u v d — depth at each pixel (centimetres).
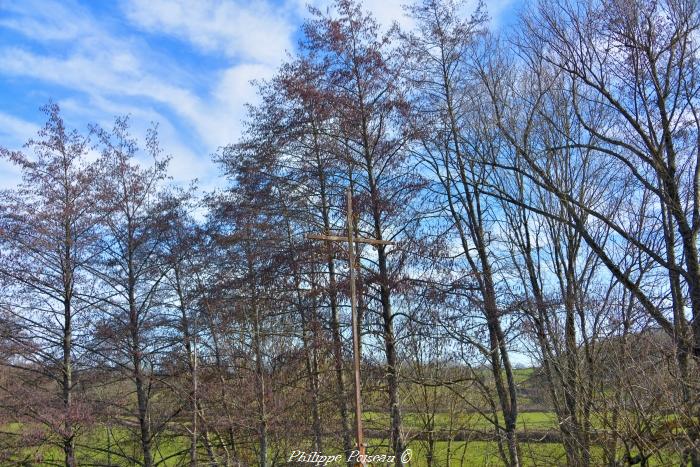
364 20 1958
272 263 1984
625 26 1565
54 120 2114
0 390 1905
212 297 2180
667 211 1694
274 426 2036
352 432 1961
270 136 2111
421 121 2127
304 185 2031
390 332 1794
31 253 1997
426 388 2247
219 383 2144
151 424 2117
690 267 1434
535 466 1842
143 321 2125
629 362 1400
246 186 2156
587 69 1645
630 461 1359
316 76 1955
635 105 1608
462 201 2281
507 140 2084
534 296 1950
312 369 2136
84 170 2172
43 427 1880
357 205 1788
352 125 1883
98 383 2061
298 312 2052
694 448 1180
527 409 2197
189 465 2114
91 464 2000
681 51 1536
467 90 2273
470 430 2175
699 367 1298
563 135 1927
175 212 2262
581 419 1560
